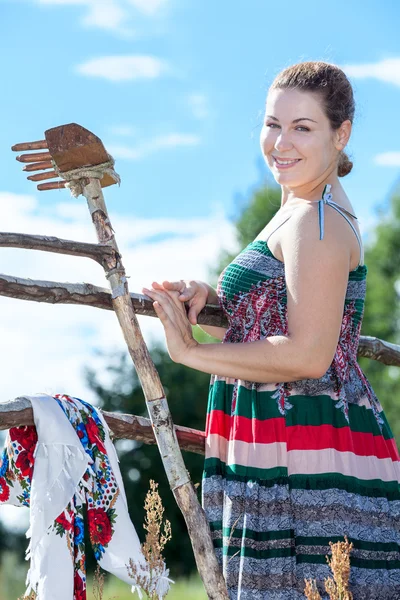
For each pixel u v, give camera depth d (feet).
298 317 9.23
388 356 13.64
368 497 9.59
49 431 9.59
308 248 9.36
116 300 9.75
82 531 9.80
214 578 9.17
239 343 9.55
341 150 10.22
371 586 9.29
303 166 9.89
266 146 10.14
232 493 9.42
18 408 9.59
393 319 110.11
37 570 9.47
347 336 9.98
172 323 9.98
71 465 9.61
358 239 9.80
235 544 9.30
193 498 9.42
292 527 9.27
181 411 83.41
